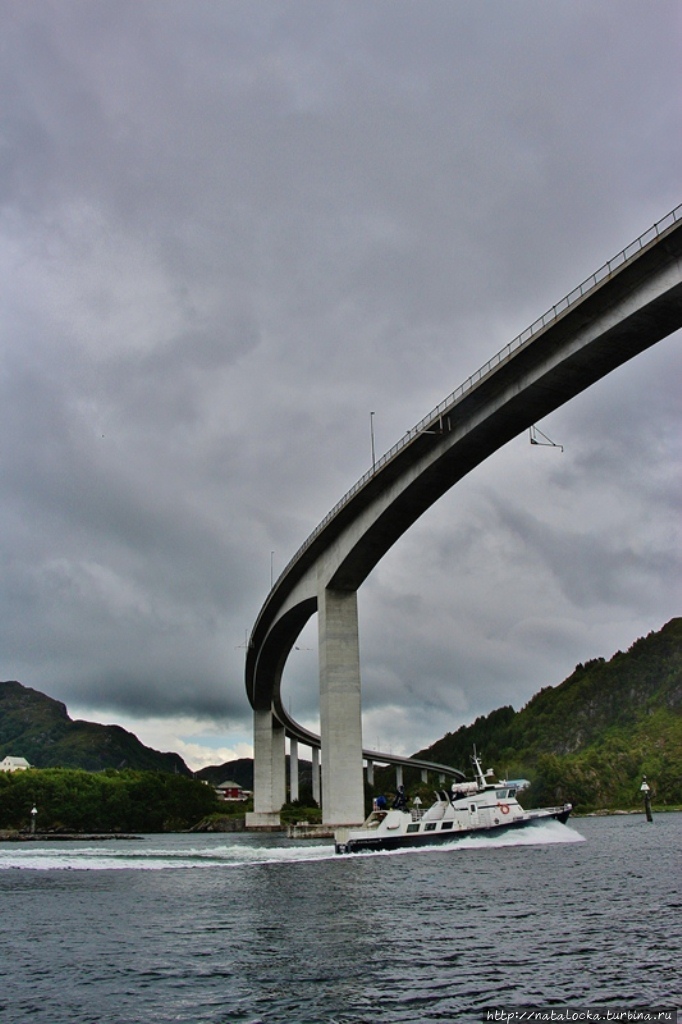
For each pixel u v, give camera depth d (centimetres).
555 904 2819
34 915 2903
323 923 2575
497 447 6050
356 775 7225
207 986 1784
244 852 6694
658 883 3344
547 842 5769
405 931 2381
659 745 18425
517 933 2291
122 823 16788
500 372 5362
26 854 7088
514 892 3161
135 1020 1553
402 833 5544
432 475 6281
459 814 5588
